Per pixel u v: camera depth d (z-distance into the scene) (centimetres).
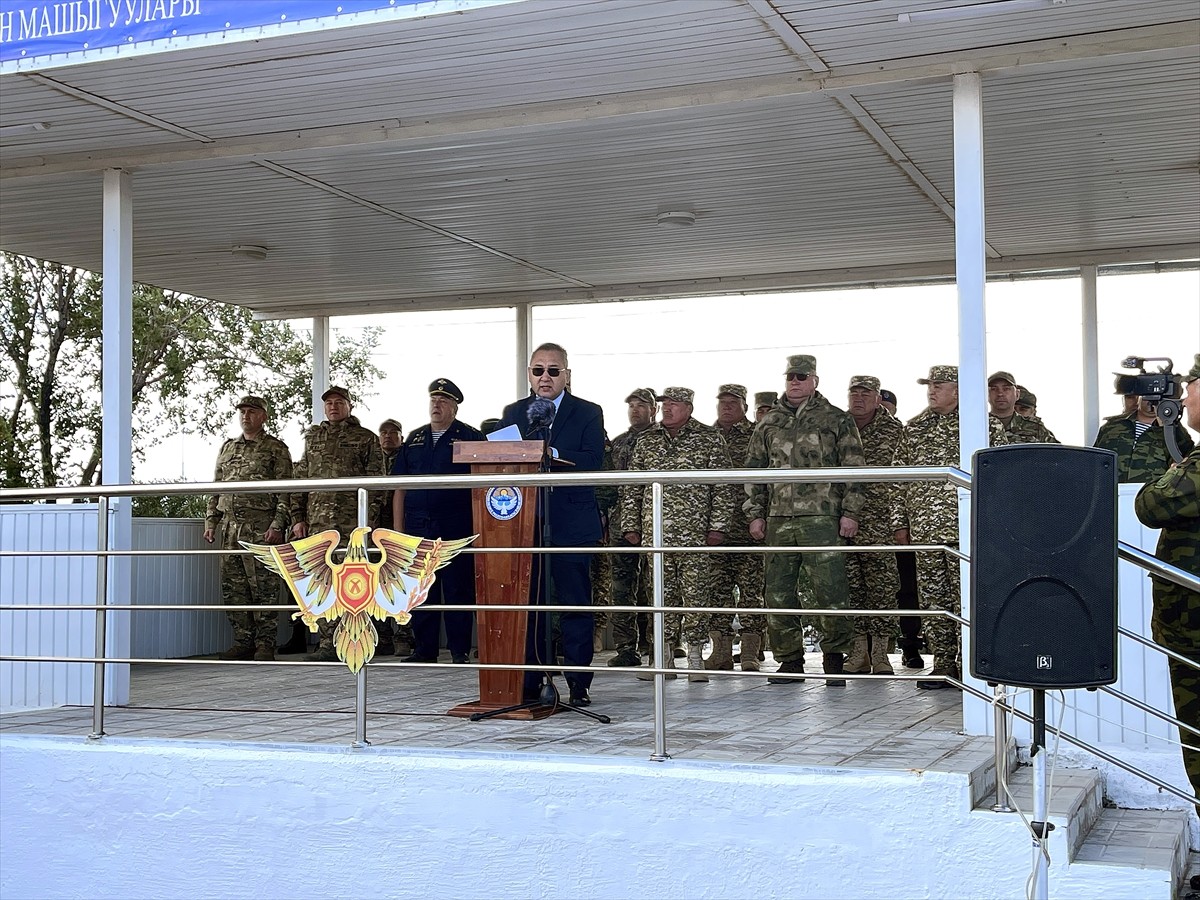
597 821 452
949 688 701
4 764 536
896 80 581
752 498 746
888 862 421
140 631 922
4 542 695
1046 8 510
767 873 433
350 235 911
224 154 695
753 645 817
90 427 1617
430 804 473
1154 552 536
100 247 941
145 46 547
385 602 491
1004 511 360
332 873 485
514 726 543
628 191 798
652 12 509
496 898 463
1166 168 755
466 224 880
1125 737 528
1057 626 355
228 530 909
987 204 837
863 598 791
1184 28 536
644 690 702
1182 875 466
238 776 500
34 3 565
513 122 646
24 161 721
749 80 604
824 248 967
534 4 498
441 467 787
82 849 523
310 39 535
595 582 902
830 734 522
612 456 865
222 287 1103
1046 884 368
